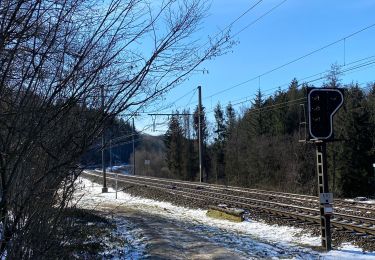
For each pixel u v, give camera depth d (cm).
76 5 445
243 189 3747
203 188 3991
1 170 440
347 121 3959
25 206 477
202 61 531
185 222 1977
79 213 1179
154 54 494
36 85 448
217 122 8194
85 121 487
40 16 423
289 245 1472
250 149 6081
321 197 1405
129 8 480
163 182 5031
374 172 3825
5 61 414
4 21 401
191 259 1140
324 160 1419
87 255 1015
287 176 5294
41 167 488
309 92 1402
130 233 1544
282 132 6134
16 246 483
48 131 473
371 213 2011
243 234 1705
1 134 439
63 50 454
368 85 4988
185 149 8088
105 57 476
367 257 1261
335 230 1647
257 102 7131
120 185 4956
